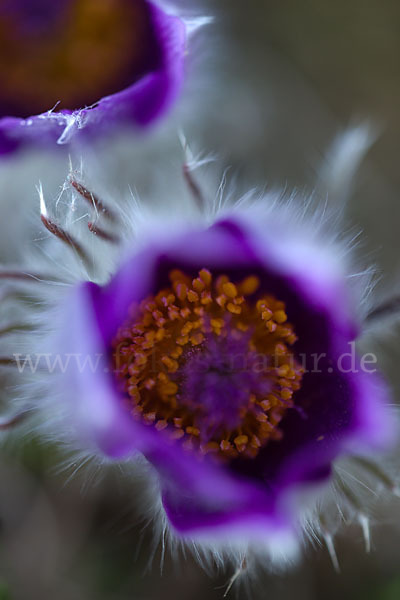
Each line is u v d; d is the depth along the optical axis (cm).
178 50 20
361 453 19
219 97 22
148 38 21
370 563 22
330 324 19
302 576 22
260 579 22
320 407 19
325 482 19
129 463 19
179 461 18
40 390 19
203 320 19
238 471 19
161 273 19
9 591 21
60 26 21
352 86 24
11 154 21
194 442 19
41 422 19
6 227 22
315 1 24
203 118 22
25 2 21
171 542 19
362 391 19
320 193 21
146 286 19
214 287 19
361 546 22
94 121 20
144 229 19
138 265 19
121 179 21
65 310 18
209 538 18
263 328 19
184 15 20
